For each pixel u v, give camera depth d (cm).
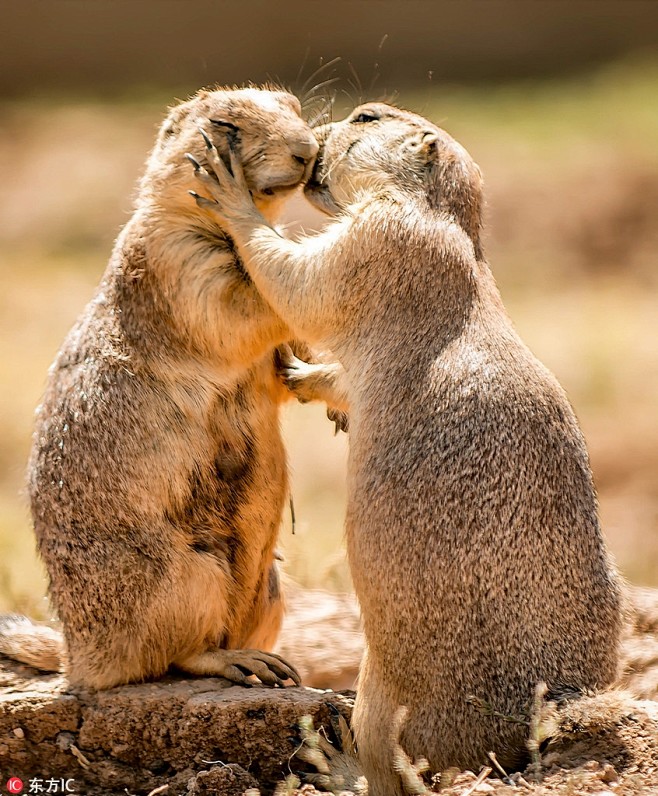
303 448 2330
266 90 1112
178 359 1041
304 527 1634
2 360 2814
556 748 861
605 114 4391
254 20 5434
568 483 906
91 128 4512
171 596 1012
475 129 4278
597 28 5431
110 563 1015
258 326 1038
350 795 893
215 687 1017
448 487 887
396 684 894
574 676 877
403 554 888
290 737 972
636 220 3591
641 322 3027
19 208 3888
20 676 1081
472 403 906
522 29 5419
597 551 909
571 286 3344
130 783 1005
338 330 973
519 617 873
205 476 1043
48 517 1046
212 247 1041
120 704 1004
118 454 1024
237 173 1022
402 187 991
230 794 934
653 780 827
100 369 1046
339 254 960
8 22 5400
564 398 948
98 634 1022
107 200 3922
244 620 1085
